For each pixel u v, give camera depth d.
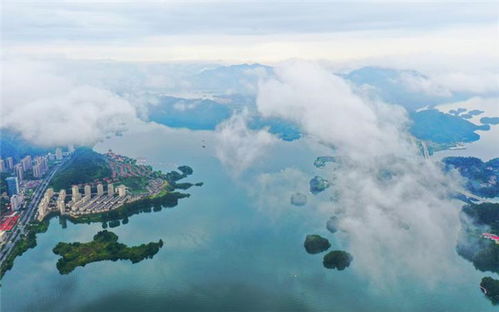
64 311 171.88
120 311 170.38
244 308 171.12
